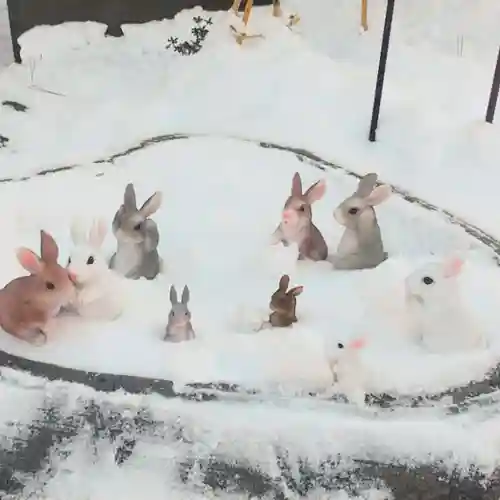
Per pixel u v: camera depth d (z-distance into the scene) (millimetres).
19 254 1521
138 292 1713
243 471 1412
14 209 1971
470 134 2375
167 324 1607
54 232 1902
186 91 2643
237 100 2586
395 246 1951
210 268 1826
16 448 1435
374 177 1746
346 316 1662
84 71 2758
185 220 2006
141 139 2381
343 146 2348
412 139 2375
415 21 3123
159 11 2994
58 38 2873
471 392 1506
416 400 1486
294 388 1490
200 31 2928
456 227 1979
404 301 1693
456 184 2189
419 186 2176
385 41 2205
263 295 1719
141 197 2074
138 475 1419
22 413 1465
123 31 2955
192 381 1495
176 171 2191
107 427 1451
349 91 2619
